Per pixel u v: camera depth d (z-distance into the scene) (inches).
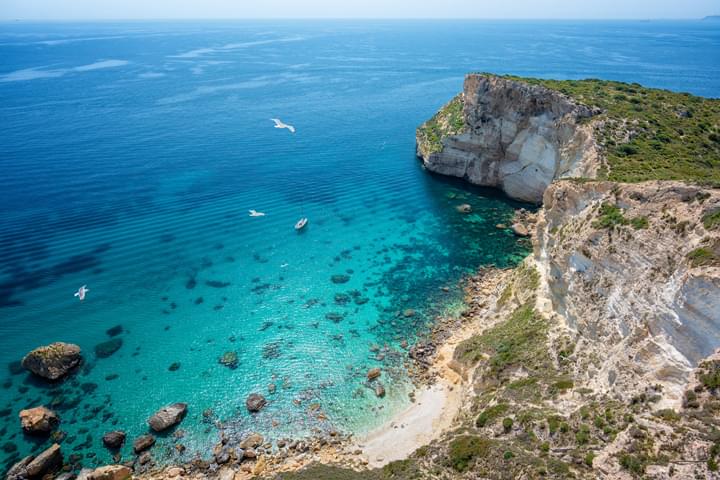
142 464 1354.6
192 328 1886.1
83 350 1761.8
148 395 1581.0
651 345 1021.2
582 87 2839.6
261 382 1636.3
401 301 2070.6
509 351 1466.5
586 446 951.0
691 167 1881.2
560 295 1518.2
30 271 2187.5
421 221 2787.9
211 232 2591.0
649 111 2465.6
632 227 1284.4
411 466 1127.0
